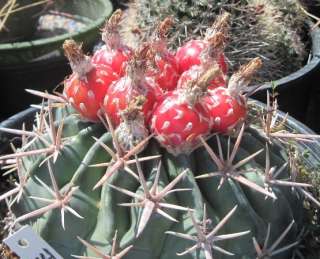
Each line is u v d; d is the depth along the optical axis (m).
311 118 0.49
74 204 0.21
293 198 0.23
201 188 0.21
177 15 0.39
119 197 0.20
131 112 0.19
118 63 0.23
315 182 0.27
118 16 0.23
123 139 0.20
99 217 0.21
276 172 0.22
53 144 0.22
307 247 0.26
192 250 0.20
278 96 0.40
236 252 0.21
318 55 0.44
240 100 0.21
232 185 0.20
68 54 0.21
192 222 0.20
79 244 0.21
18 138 0.31
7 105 0.49
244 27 0.40
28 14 0.53
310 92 0.47
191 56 0.23
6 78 0.47
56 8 0.61
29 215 0.21
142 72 0.20
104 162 0.21
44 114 0.25
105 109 0.21
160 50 0.23
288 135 0.23
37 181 0.22
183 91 0.20
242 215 0.21
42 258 0.22
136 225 0.20
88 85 0.21
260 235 0.21
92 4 0.59
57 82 0.49
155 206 0.20
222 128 0.21
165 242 0.21
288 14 0.47
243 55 0.41
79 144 0.22
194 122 0.20
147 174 0.21
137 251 0.20
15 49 0.45
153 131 0.21
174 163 0.21
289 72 0.45
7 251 0.26
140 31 0.37
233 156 0.20
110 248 0.21
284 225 0.22
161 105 0.20
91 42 0.49
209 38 0.23
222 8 0.39
